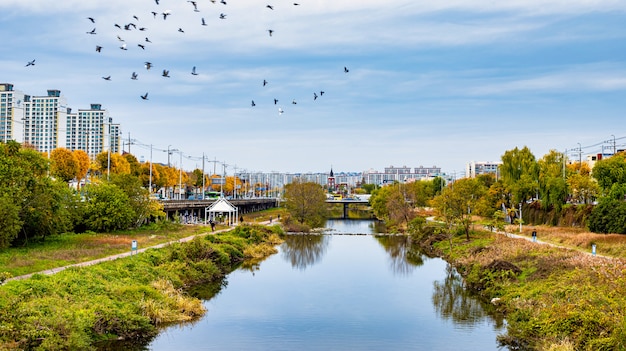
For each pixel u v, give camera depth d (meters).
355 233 126.50
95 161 139.38
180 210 128.00
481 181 128.62
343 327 39.97
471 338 37.03
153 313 38.91
